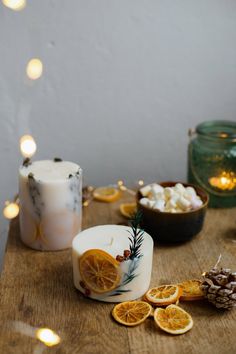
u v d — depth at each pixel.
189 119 0.88
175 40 0.83
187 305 0.56
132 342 0.50
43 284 0.59
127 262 0.54
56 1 0.79
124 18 0.81
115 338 0.50
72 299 0.56
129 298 0.56
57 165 0.68
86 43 0.82
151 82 0.85
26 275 0.61
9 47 0.81
